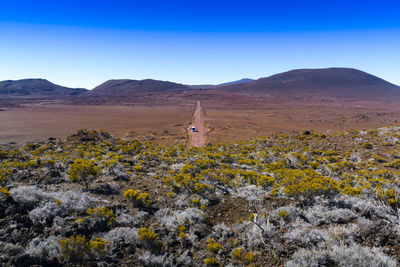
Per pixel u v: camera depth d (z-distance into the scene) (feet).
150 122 269.23
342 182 43.45
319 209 24.75
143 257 17.21
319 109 464.65
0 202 21.75
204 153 81.51
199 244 20.29
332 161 73.41
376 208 24.27
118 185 34.73
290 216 23.53
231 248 19.61
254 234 20.81
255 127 230.48
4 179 32.04
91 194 30.14
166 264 16.87
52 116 311.47
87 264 15.83
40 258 15.21
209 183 37.04
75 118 295.89
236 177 41.42
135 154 78.48
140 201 27.45
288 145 109.81
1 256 14.79
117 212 24.66
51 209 22.30
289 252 18.15
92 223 20.58
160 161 61.82
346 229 20.11
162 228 21.93
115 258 17.13
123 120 285.64
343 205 26.58
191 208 26.63
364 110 433.89
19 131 177.17
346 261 15.87
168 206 28.19
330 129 207.72
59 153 73.31
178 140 161.27
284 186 36.14
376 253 16.62
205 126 241.55
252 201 29.71
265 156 75.25
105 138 126.93
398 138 91.45
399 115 327.26
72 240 16.62
